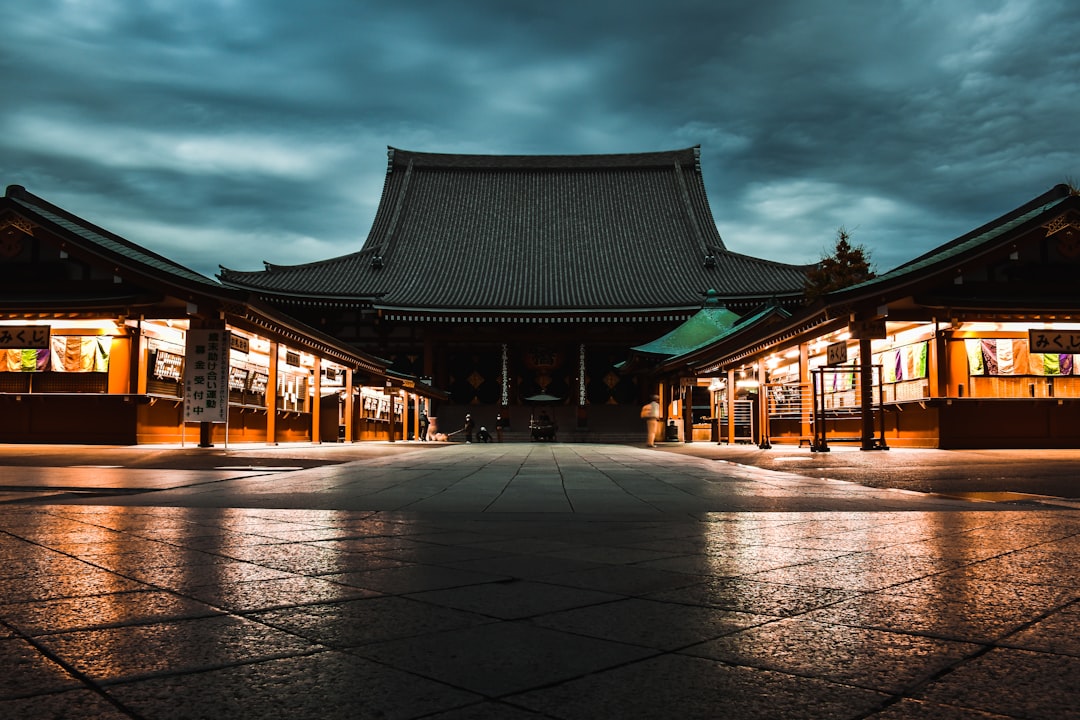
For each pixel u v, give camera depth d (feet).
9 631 10.09
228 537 19.29
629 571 14.82
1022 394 72.02
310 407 120.88
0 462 49.65
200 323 75.05
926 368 73.46
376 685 8.01
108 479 37.22
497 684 8.07
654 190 256.93
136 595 12.39
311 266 222.07
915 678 8.26
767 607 11.68
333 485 36.50
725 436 121.49
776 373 116.78
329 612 11.31
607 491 34.19
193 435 85.51
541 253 237.45
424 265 230.68
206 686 7.94
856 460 55.57
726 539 19.24
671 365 131.34
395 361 213.05
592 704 7.46
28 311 74.54
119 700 7.49
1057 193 72.79
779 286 204.74
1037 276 72.13
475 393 218.38
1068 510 25.88
